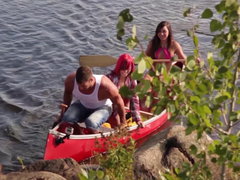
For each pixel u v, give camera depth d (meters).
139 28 11.62
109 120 6.86
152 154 5.14
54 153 6.33
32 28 11.44
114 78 6.57
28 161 6.78
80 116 6.55
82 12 12.48
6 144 7.14
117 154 4.54
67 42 10.85
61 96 8.66
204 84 2.37
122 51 10.55
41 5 12.78
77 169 4.80
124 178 4.46
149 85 2.35
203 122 2.42
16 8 12.51
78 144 6.39
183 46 10.83
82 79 5.99
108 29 11.59
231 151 2.49
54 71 9.59
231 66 2.50
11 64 9.75
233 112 2.55
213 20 2.43
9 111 8.06
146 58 2.35
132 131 6.84
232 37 2.43
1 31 11.18
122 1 13.30
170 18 12.25
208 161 4.70
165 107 2.45
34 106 8.27
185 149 5.30
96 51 10.54
